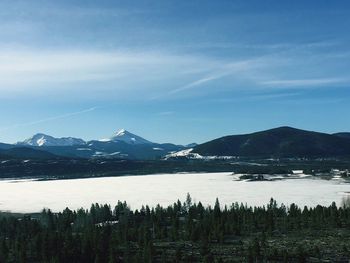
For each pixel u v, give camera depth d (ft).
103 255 609.42
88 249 611.47
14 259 622.54
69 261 602.03
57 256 586.45
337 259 599.57
